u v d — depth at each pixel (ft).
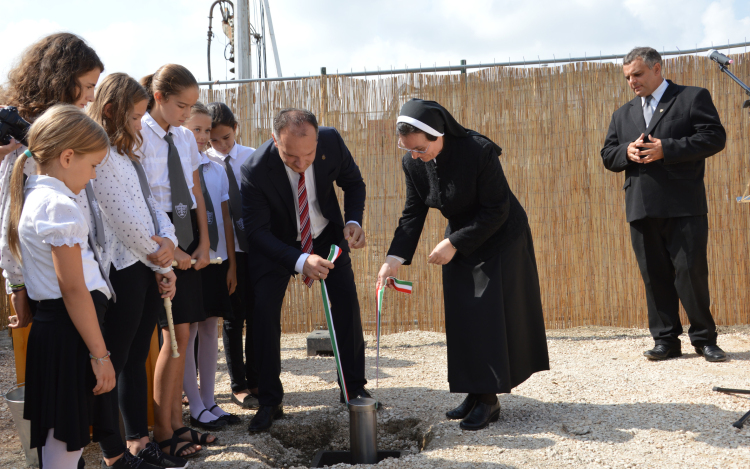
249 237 11.56
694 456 9.06
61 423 7.36
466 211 10.69
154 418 10.36
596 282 18.89
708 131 13.87
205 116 12.75
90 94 8.83
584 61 18.58
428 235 19.21
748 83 18.06
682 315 19.01
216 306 12.35
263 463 9.86
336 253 10.80
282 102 19.25
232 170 13.29
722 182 18.47
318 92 19.11
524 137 18.85
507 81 18.79
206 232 11.27
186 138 11.35
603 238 18.79
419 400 12.62
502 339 10.30
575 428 10.39
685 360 14.71
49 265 7.32
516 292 10.67
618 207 18.69
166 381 10.23
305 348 18.21
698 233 14.29
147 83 10.64
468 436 10.28
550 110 18.74
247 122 19.34
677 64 18.48
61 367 7.37
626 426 10.36
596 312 18.94
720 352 14.47
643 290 18.65
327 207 12.09
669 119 14.34
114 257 8.95
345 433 11.78
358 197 12.88
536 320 11.12
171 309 10.32
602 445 9.62
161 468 9.05
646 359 15.11
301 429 11.68
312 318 19.56
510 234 10.66
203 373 12.30
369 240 19.27
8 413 12.83
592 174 18.72
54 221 7.13
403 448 11.25
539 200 18.93
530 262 11.10
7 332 21.31
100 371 7.41
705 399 11.48
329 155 11.81
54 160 7.38
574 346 17.02
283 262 10.99
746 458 8.91
